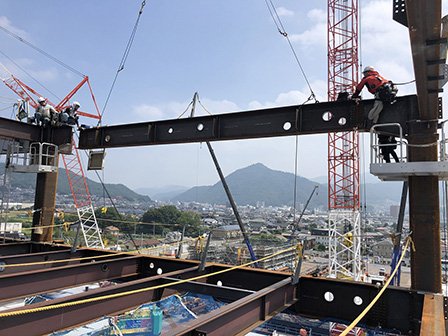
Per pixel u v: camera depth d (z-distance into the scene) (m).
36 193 13.72
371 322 6.95
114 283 9.99
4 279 7.28
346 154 42.50
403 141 7.32
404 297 6.80
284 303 7.04
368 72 8.49
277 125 10.14
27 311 4.91
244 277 8.71
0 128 12.62
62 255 10.84
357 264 38.19
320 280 7.57
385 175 7.34
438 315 5.41
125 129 12.99
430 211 6.99
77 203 49.06
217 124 11.12
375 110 8.12
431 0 3.47
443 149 7.17
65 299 5.56
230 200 13.88
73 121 13.73
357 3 44.81
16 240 13.10
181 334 4.26
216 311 5.05
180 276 7.91
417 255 6.95
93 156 13.87
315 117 9.52
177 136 11.85
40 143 13.12
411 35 4.14
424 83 5.38
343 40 45.06
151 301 7.30
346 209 41.28
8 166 13.59
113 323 6.27
